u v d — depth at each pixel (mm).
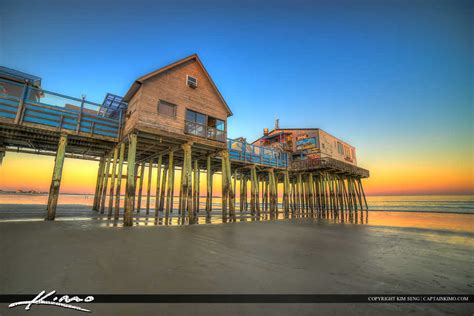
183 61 14883
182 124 14414
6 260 4805
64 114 12703
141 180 21531
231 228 11281
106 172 17828
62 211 18781
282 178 33625
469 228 14172
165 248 6387
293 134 33188
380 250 7031
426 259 6055
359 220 20906
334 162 24953
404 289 3869
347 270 4859
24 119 11445
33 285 3582
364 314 2934
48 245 6246
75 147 16891
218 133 16359
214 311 2902
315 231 10914
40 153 17031
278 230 10977
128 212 11008
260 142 37250
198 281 3969
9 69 12633
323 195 27469
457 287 4023
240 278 4180
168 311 2873
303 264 5227
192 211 13297
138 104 12703
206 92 16266
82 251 5738
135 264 4820
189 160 14391
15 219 12016
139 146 16641
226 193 15719
